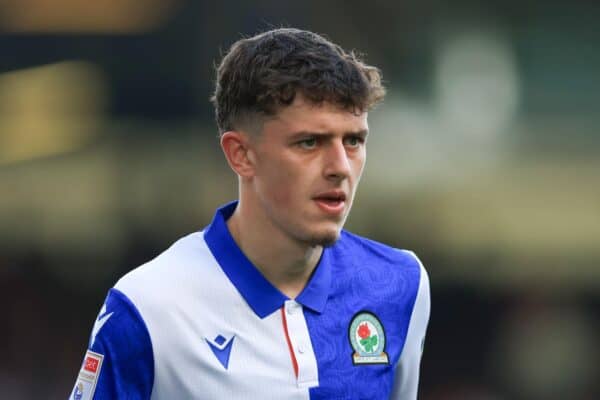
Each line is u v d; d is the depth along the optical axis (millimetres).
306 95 11383
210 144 48812
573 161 49312
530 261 48062
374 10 48844
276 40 11688
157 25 50594
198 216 47219
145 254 47688
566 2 51031
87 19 51344
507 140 49500
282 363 12203
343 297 12812
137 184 48281
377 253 13367
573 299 48062
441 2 50406
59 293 47781
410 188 47375
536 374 47156
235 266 12391
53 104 50656
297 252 12242
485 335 48844
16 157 49250
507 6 51125
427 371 49312
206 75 49562
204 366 11992
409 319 13180
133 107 51125
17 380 46719
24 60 51188
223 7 48188
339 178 11531
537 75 50906
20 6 51125
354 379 12500
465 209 47500
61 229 47812
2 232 47812
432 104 49812
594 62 51000
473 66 50469
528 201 48281
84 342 47656
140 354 11953
